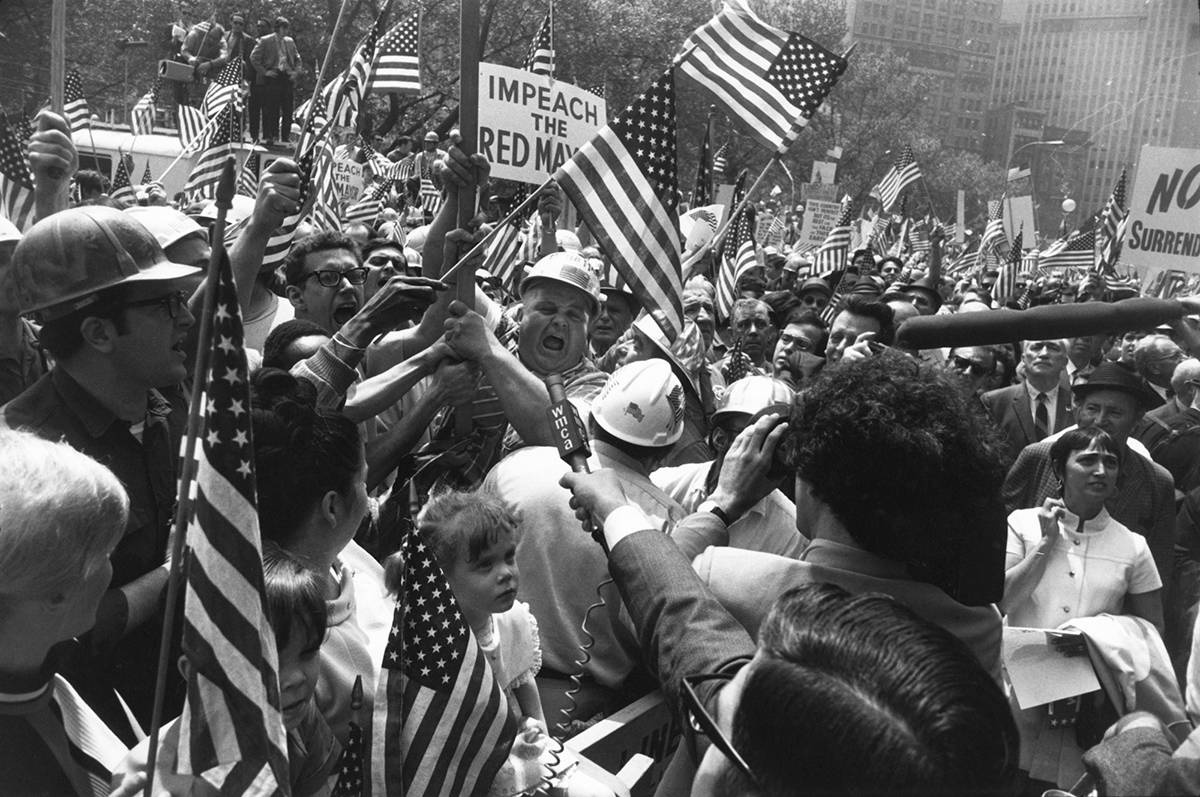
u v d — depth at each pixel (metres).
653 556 2.00
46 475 1.86
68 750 1.97
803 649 1.39
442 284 3.83
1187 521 5.00
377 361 4.51
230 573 1.76
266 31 19.92
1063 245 15.63
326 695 2.57
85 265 2.75
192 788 1.92
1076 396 4.99
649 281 4.10
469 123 4.13
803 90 5.00
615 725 3.15
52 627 1.88
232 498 1.77
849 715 1.30
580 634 3.37
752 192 5.09
